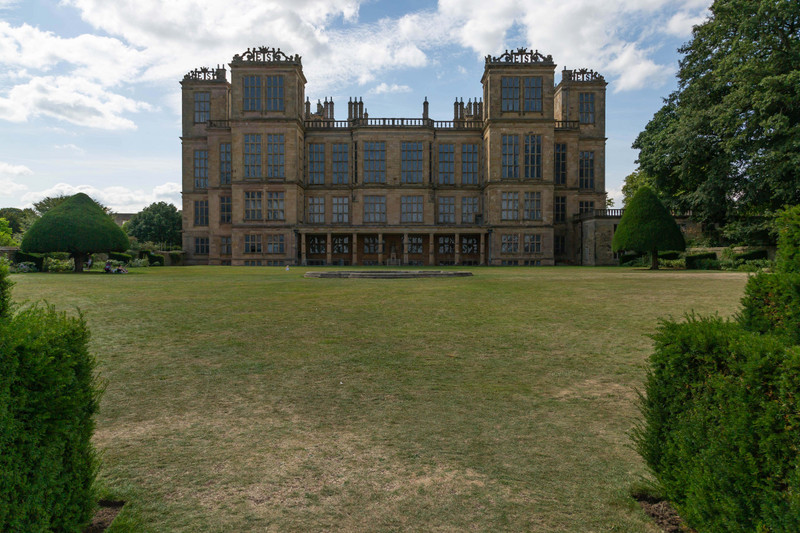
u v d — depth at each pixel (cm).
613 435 596
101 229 4322
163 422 638
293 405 704
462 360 960
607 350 1045
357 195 7225
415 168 7281
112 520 416
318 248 7462
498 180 6912
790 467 288
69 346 367
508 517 419
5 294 397
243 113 6975
